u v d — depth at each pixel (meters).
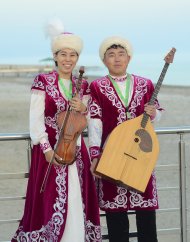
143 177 4.60
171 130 4.93
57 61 4.63
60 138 4.50
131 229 6.61
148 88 4.79
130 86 4.76
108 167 4.54
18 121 18.91
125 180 4.57
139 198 4.72
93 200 4.65
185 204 5.07
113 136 4.57
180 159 5.03
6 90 34.88
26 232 4.67
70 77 4.68
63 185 4.53
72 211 4.54
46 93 4.57
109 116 4.68
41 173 4.57
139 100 4.73
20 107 23.05
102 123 4.70
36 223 4.60
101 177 4.57
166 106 22.64
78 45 4.59
